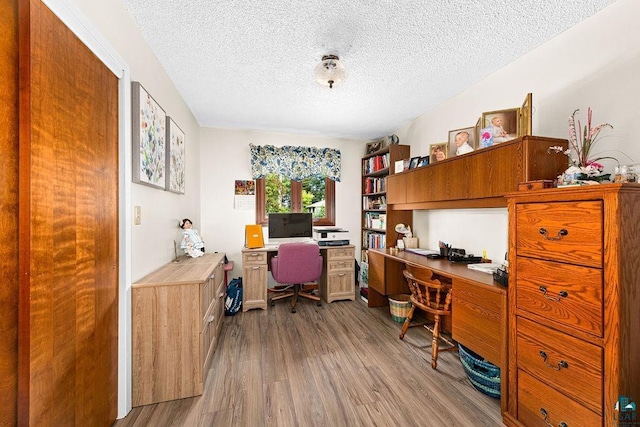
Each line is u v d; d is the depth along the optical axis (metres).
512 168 1.65
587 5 1.46
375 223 3.71
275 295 3.48
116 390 1.44
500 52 1.91
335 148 4.06
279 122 3.37
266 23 1.61
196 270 1.91
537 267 1.28
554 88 1.74
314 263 3.02
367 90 2.50
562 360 1.17
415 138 3.25
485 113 1.92
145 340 1.56
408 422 1.42
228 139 3.63
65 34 1.04
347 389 1.69
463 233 2.49
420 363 1.99
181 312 1.62
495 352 1.53
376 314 2.95
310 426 1.39
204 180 3.55
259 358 2.05
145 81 1.76
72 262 1.10
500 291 1.48
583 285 1.09
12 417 0.86
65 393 1.06
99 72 1.28
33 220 0.90
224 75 2.23
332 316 2.89
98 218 1.28
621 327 0.99
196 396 1.63
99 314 1.29
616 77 1.44
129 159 1.50
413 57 1.98
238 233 3.67
